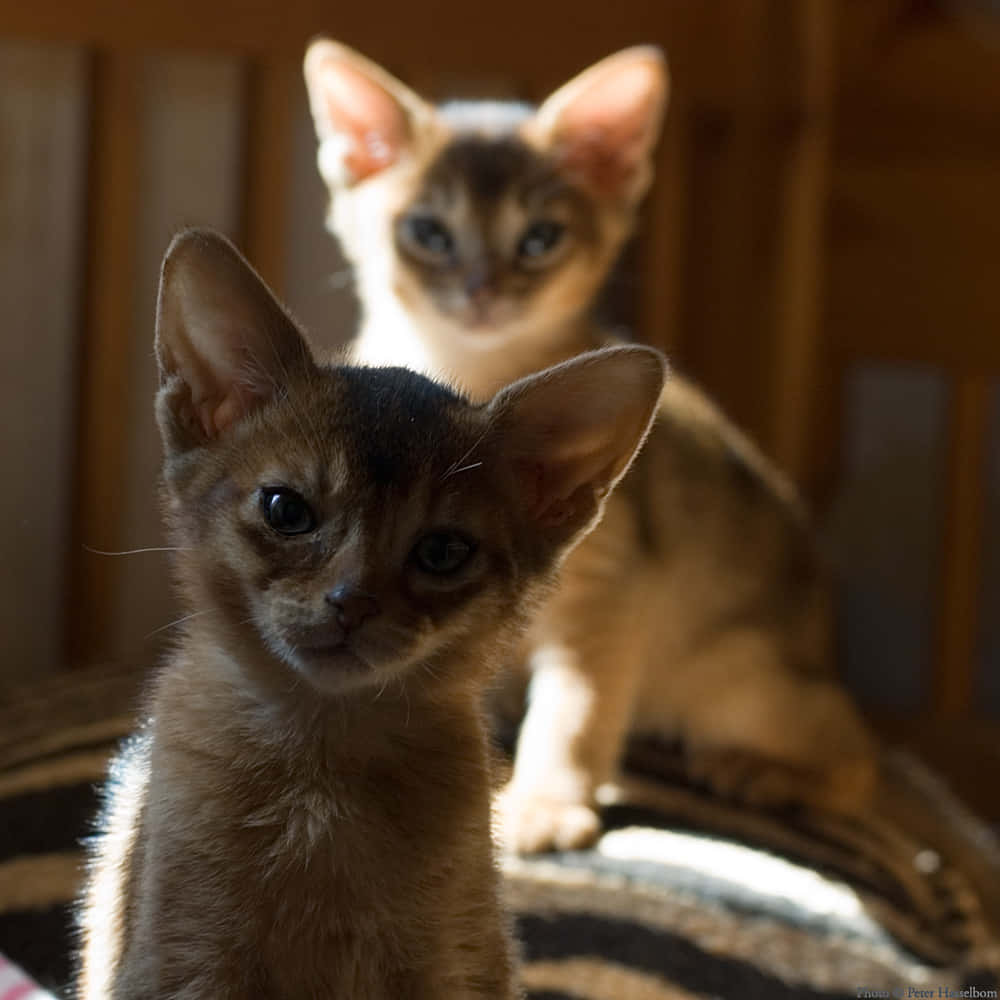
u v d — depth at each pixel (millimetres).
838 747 600
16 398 685
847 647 772
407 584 408
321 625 399
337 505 405
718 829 550
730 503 613
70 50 668
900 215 712
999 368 719
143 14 617
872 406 760
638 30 653
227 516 411
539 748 554
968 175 712
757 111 662
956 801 647
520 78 667
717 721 614
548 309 612
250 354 420
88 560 648
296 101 693
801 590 630
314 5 631
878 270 714
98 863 430
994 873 584
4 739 537
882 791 614
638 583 574
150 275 683
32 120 671
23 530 692
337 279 698
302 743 410
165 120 681
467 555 415
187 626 424
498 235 604
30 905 470
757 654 608
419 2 639
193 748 408
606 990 474
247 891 400
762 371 675
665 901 502
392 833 407
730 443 630
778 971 489
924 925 529
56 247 680
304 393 417
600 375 422
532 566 429
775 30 660
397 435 411
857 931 507
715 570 606
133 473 684
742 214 668
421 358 612
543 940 485
